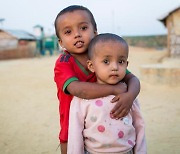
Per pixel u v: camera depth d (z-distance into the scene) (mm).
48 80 12070
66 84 1830
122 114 1810
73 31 1878
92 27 1931
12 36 31984
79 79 1936
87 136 1847
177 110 6492
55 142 4680
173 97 7965
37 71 15711
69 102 1953
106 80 1815
